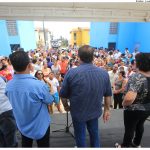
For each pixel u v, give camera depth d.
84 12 3.51
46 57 9.09
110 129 3.04
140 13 3.71
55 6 3.23
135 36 12.54
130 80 1.86
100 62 6.59
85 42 29.12
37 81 1.56
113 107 4.54
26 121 1.58
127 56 9.00
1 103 2.14
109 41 14.07
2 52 10.17
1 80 2.15
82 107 1.70
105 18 3.77
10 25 11.76
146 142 2.61
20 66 1.49
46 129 1.64
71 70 1.70
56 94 3.98
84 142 1.82
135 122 1.96
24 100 1.50
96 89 1.68
